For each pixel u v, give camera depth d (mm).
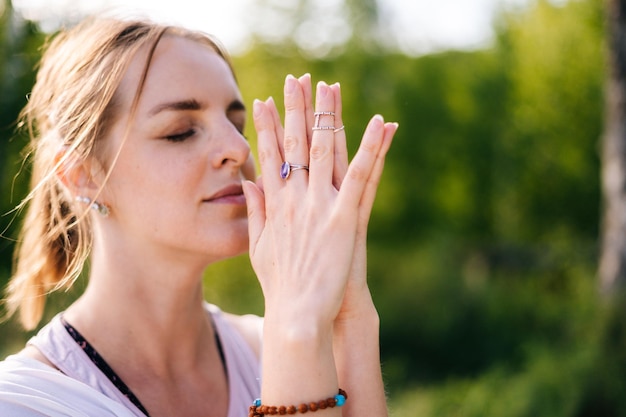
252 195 1457
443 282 7945
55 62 1589
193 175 1432
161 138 1433
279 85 11562
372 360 1437
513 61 11008
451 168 12055
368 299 1446
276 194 1423
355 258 1431
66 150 1485
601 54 9445
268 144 1442
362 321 1437
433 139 11992
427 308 7688
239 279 8188
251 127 7426
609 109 5883
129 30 1487
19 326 3994
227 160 1465
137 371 1495
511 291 7434
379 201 12141
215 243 1447
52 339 1458
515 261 9117
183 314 1553
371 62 11891
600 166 10258
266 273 1405
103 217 1503
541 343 5836
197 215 1441
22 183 3809
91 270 1544
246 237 1479
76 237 1637
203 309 1658
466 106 11859
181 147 1439
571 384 4996
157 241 1457
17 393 1299
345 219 1365
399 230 12156
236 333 1750
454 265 8734
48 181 1562
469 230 11852
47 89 1582
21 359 1381
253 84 11531
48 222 1622
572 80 9859
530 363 5512
